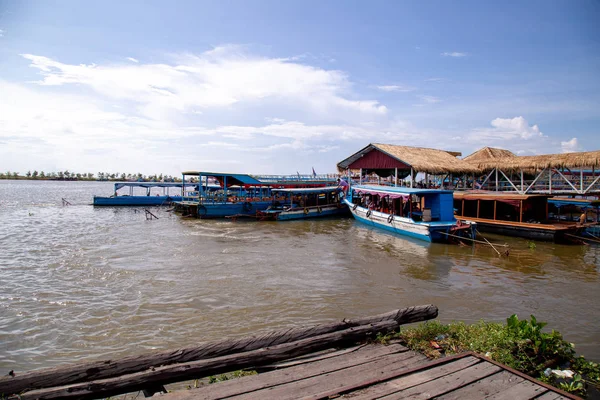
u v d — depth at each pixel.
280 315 10.73
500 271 15.62
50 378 4.95
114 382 4.98
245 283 13.73
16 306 11.43
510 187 33.38
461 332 7.51
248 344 6.13
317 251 19.50
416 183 40.00
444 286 13.48
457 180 39.91
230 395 4.93
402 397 4.81
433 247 20.53
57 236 24.08
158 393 5.04
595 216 26.64
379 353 6.37
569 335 9.30
